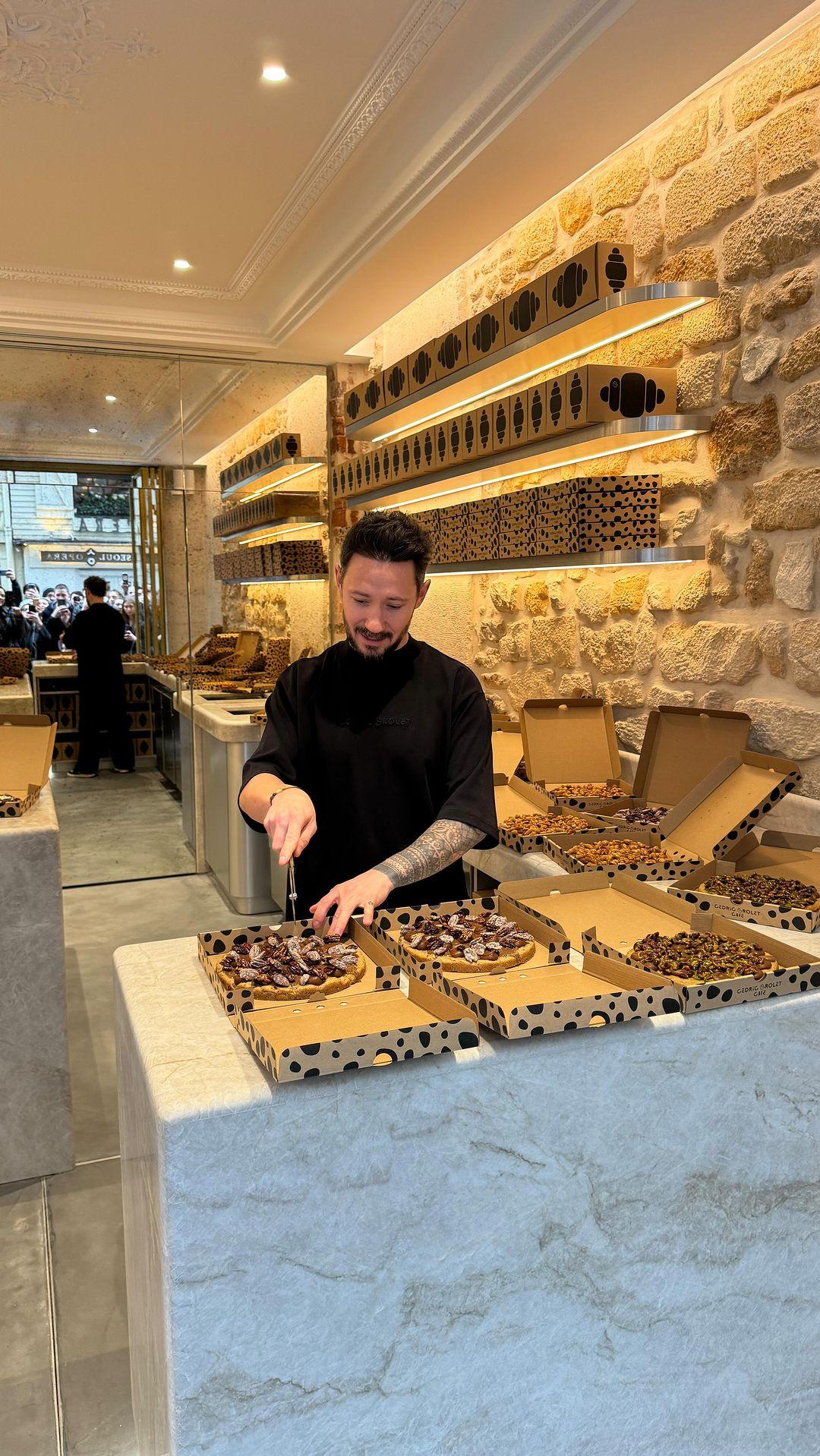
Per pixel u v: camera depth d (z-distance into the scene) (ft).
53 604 16.20
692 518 8.92
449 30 7.95
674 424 8.49
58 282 14.01
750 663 8.30
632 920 5.45
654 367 8.93
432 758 5.85
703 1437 4.61
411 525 5.42
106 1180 8.11
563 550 9.46
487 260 12.54
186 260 13.29
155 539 16.58
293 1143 3.56
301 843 4.67
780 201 7.63
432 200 10.09
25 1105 8.04
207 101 9.07
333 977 4.34
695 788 7.63
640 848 7.36
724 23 6.90
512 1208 3.97
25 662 16.26
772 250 7.72
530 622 12.06
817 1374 4.85
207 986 4.58
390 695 5.85
